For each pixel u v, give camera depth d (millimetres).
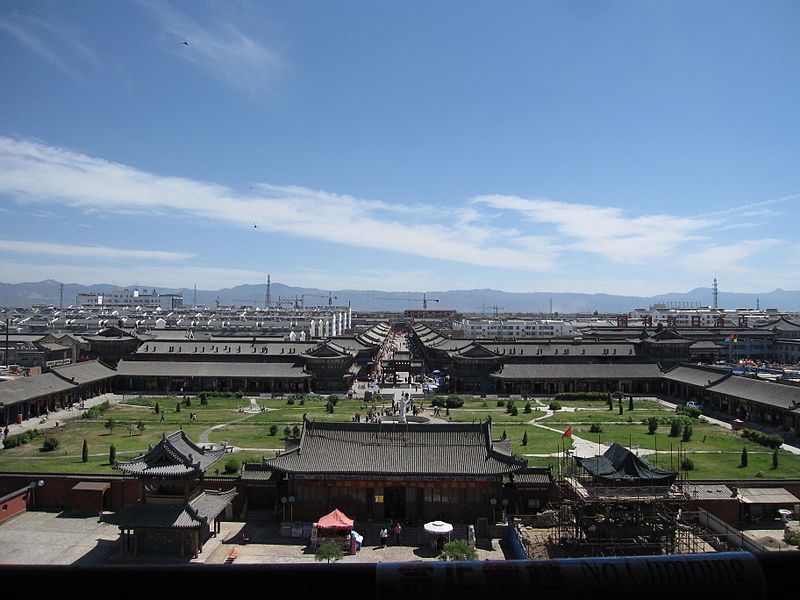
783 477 87562
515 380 178750
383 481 68625
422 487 68688
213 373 179375
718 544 61875
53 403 141625
